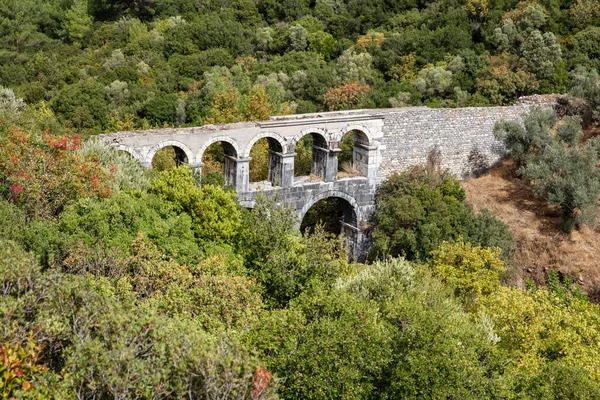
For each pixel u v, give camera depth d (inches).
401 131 1926.7
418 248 1750.7
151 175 1561.3
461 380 913.5
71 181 1274.6
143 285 1004.6
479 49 2819.9
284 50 3240.7
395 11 3376.0
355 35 3265.3
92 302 793.6
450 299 1268.5
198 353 713.0
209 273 1059.3
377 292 1213.1
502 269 1510.8
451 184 1887.3
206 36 3233.3
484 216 1756.9
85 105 2664.9
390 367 941.8
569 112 2172.7
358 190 1902.1
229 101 2332.7
